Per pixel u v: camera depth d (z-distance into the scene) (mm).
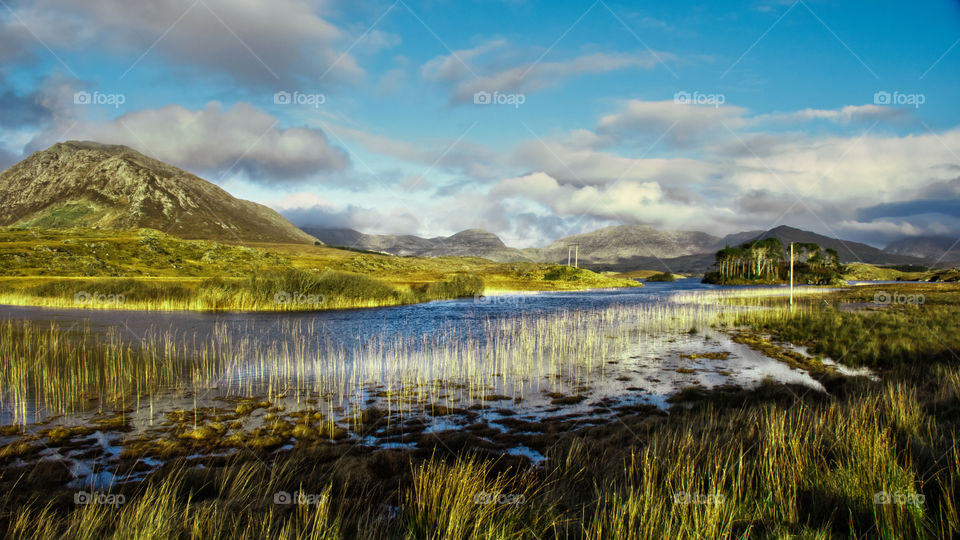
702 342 22891
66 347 19375
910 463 6281
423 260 159500
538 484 7406
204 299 39750
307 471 8148
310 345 21625
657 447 8359
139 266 75625
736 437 8734
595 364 17656
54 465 8422
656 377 15633
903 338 20031
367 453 9023
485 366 17234
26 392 13133
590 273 113000
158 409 11914
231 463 8625
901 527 5035
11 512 6445
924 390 12016
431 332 26609
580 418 11320
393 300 48938
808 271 128500
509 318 34500
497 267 124875
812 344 21938
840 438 7734
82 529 5684
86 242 80875
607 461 8250
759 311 34344
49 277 59469
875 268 187125
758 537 5391
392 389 13984
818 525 5562
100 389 13570
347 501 6824
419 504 6230
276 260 97312
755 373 16234
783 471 6695
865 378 14547
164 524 5637
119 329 25219
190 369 16234
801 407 10594
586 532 5398
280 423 10797
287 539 5414
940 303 38219
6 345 19406
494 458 8711
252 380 14938
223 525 5965
